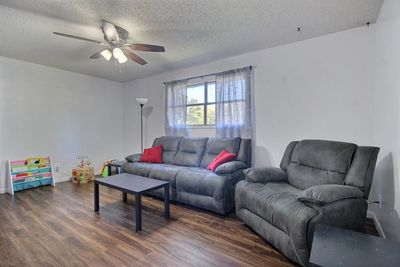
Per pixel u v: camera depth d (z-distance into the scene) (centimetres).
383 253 108
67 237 211
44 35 276
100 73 461
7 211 277
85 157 472
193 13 226
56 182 426
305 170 233
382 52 218
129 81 527
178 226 236
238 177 281
